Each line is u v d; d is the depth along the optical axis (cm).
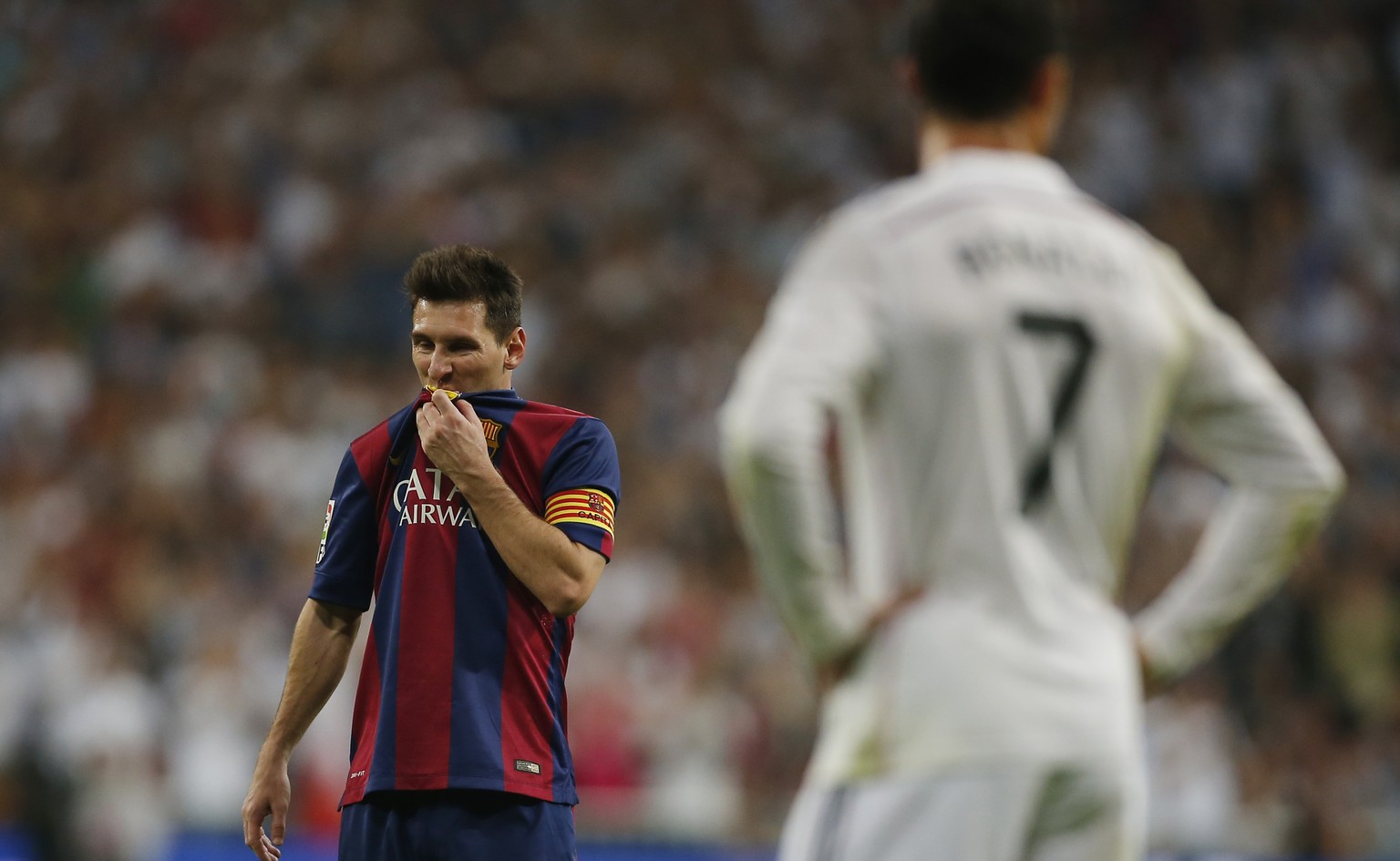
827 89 7038
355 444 1227
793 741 4250
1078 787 912
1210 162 6812
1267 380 1011
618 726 4012
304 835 3375
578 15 6944
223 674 4038
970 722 905
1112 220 1007
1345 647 4828
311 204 6009
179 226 5956
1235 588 1007
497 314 1220
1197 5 7150
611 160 6475
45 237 5991
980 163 991
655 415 5494
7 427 5159
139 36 6694
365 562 1210
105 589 4466
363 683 1177
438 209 6003
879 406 949
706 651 4512
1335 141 6856
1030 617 922
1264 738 4559
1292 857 4166
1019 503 935
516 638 1165
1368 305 6256
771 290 6122
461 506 1174
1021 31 999
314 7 6750
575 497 1184
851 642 937
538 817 1155
